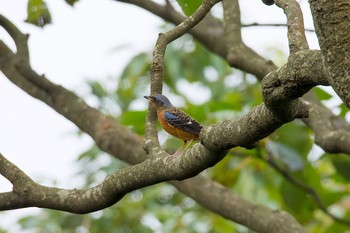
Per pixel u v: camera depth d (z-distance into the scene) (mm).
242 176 15344
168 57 17625
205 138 7102
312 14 5879
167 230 16250
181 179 7617
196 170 7422
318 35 5863
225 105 13391
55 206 8258
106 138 12188
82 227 15875
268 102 6383
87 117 12500
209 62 17766
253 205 12125
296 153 13195
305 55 6105
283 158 13352
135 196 17234
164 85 17781
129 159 12039
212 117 13477
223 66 17781
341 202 16062
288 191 13625
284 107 6383
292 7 7008
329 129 11594
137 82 17469
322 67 5938
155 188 17453
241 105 15750
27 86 12711
